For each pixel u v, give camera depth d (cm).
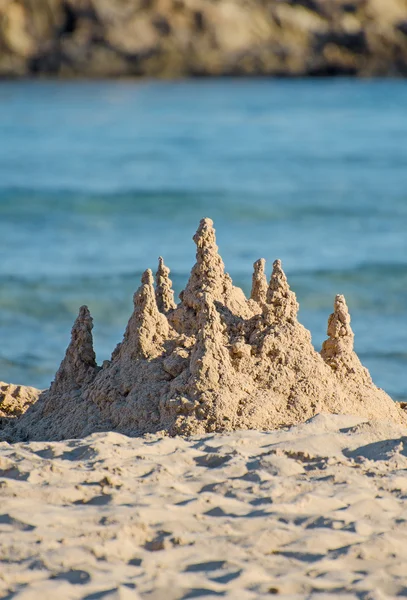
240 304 2522
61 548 1555
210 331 2295
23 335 4734
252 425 2214
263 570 1529
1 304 5428
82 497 1792
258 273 2631
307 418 2273
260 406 2245
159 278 2625
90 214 9362
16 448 2105
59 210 9531
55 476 1891
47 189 10750
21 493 1783
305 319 5109
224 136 17450
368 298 5653
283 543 1630
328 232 8375
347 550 1602
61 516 1681
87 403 2384
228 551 1588
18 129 18562
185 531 1658
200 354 2278
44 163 13412
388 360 4184
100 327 4975
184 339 2389
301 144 16138
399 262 6656
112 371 2395
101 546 1561
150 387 2319
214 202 10125
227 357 2300
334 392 2339
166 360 2345
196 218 9225
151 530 1658
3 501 1741
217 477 1911
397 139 16762
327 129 18725
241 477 1914
